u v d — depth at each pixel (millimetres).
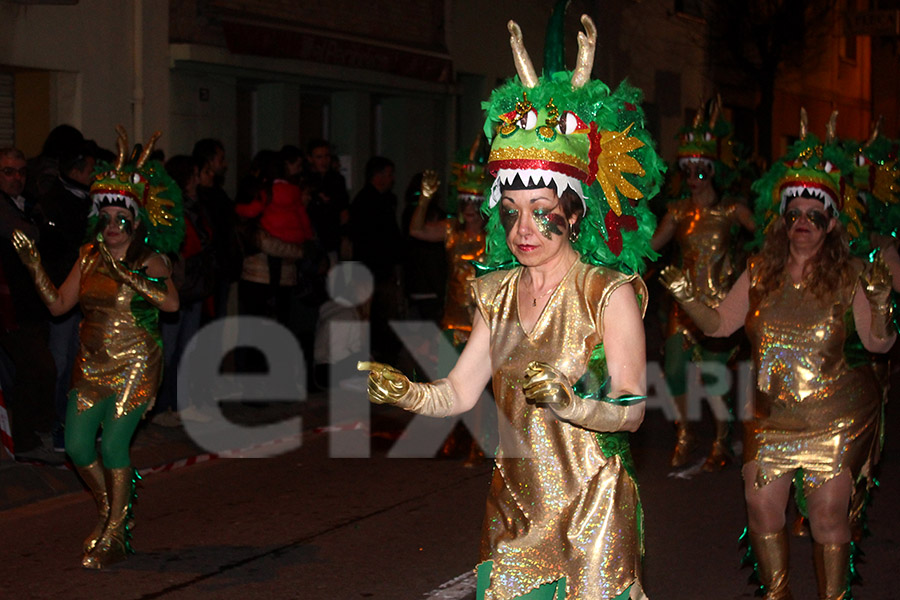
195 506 6598
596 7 19297
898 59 32594
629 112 3195
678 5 22672
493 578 2984
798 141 4305
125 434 5422
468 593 5070
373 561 5539
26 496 6715
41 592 5051
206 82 11789
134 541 5875
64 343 7652
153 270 5406
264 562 5520
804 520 6055
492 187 3195
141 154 5516
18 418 7262
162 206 5523
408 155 15586
